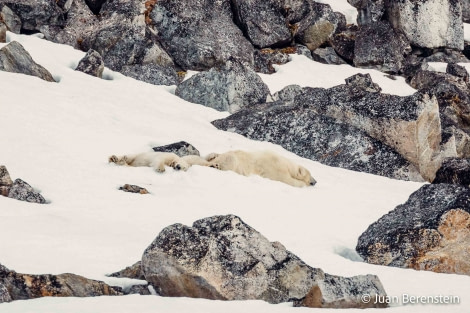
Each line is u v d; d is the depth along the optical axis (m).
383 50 88.00
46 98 55.56
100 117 54.91
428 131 60.91
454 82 84.31
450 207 33.84
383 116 61.03
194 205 40.09
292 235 36.59
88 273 27.55
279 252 26.94
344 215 41.78
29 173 42.47
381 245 34.16
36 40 72.06
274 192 44.28
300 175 48.12
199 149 53.00
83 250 30.47
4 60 60.75
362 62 88.00
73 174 43.25
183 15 81.06
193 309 22.36
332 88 65.25
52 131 49.66
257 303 23.61
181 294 25.97
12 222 33.75
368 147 60.06
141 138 51.81
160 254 25.78
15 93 54.78
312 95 65.19
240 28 85.31
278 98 71.88
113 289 25.86
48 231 33.03
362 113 62.00
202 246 25.97
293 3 89.81
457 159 58.00
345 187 49.53
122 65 75.06
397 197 48.25
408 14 91.62
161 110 62.09
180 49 79.75
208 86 69.00
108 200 39.62
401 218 35.12
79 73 65.94
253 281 25.91
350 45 89.50
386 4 92.69
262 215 39.81
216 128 61.75
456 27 93.94
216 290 25.48
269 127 62.16
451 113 80.12
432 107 60.84
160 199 40.47
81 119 53.41
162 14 81.31
